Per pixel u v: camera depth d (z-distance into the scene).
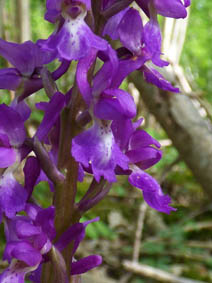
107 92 0.07
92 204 0.08
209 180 0.17
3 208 0.07
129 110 0.07
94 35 0.07
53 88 0.07
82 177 0.09
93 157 0.07
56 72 0.08
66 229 0.08
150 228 0.25
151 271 0.19
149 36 0.07
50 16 0.07
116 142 0.08
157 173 0.32
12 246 0.07
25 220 0.08
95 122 0.07
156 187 0.08
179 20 0.18
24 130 0.07
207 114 0.18
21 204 0.07
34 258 0.07
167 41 0.18
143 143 0.09
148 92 0.17
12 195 0.07
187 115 0.17
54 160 0.08
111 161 0.07
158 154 0.08
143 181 0.08
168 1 0.07
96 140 0.07
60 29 0.07
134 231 0.24
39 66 0.08
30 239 0.07
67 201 0.08
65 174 0.07
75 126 0.07
